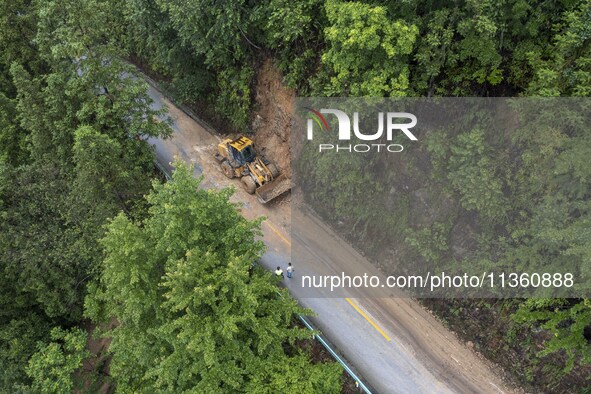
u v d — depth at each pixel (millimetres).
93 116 26781
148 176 28609
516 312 20453
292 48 28688
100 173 24688
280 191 30094
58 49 24734
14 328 26250
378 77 20516
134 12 31953
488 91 21766
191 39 29141
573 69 18328
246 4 28078
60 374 23172
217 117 36312
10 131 30594
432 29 19250
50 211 27156
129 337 19484
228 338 17297
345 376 22141
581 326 17016
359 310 24547
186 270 17250
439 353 22594
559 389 19906
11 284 26578
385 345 23094
